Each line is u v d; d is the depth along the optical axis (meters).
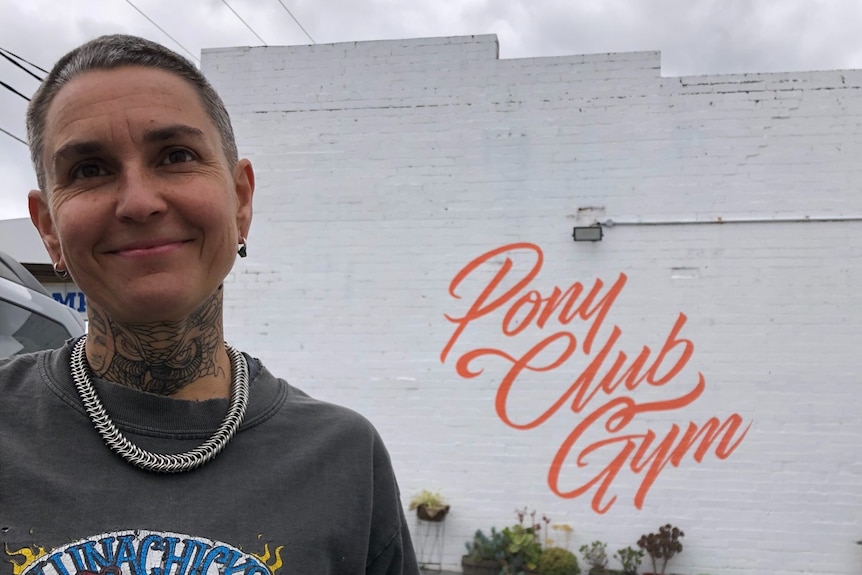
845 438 5.88
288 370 6.54
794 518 5.90
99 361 1.28
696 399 6.07
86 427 1.19
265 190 6.70
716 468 6.02
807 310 5.99
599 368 6.20
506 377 6.31
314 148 6.68
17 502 1.09
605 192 6.27
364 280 6.53
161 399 1.24
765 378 6.00
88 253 1.18
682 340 6.11
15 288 2.87
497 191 6.41
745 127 6.15
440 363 6.39
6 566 1.04
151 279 1.18
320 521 1.24
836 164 6.04
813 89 6.10
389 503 1.45
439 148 6.52
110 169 1.20
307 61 6.75
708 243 6.13
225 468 1.23
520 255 6.35
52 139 1.19
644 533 6.05
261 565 1.15
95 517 1.10
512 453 6.27
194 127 1.24
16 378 1.29
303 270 6.61
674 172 6.20
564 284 6.28
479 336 6.37
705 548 5.98
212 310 1.33
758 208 6.09
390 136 6.59
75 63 1.22
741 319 6.06
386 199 6.55
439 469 6.33
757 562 5.92
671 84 6.25
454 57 6.55
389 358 6.45
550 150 6.37
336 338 6.52
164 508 1.14
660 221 6.19
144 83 1.20
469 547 6.17
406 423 6.39
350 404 6.45
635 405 6.14
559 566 5.86
